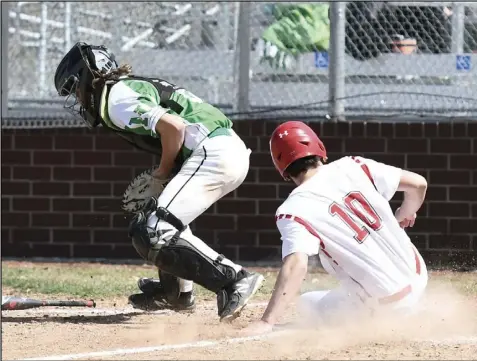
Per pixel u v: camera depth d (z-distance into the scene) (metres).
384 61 37.84
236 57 38.62
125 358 16.67
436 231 36.97
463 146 36.97
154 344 18.67
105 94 21.33
